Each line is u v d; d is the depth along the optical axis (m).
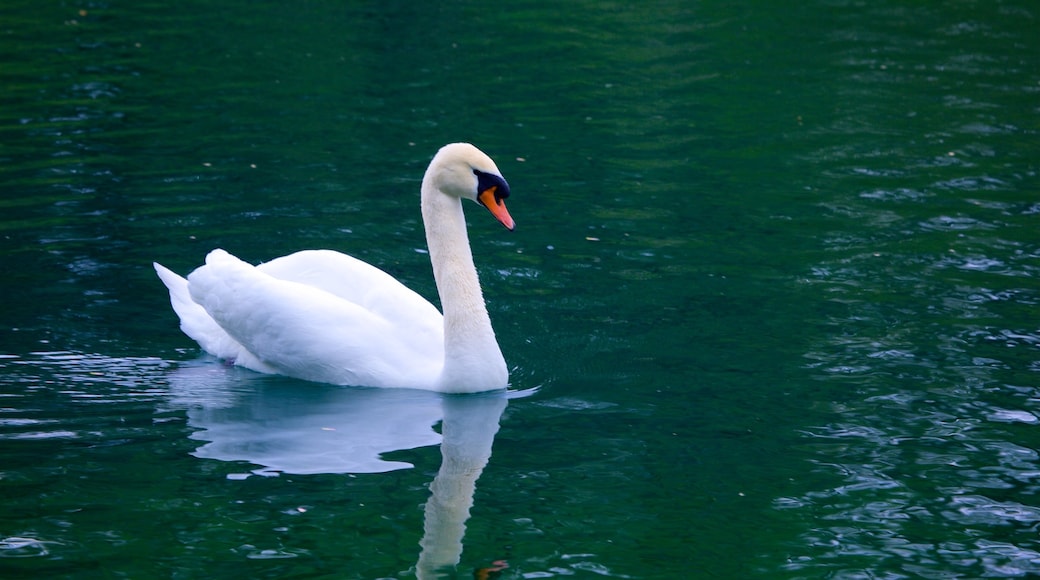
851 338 13.61
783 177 19.42
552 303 14.71
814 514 9.88
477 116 22.39
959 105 23.25
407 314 13.21
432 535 9.44
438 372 12.77
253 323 13.02
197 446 11.07
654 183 19.14
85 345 13.25
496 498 10.10
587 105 23.25
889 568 9.08
